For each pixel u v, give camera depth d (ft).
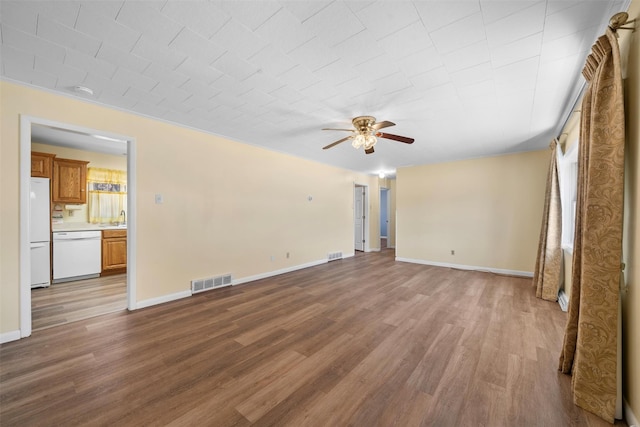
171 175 11.30
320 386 5.82
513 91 8.13
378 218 27.12
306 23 5.39
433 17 5.17
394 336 8.16
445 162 18.72
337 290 12.90
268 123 11.13
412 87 7.94
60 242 13.91
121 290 12.71
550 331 8.52
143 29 5.57
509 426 4.73
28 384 5.81
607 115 5.02
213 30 5.60
